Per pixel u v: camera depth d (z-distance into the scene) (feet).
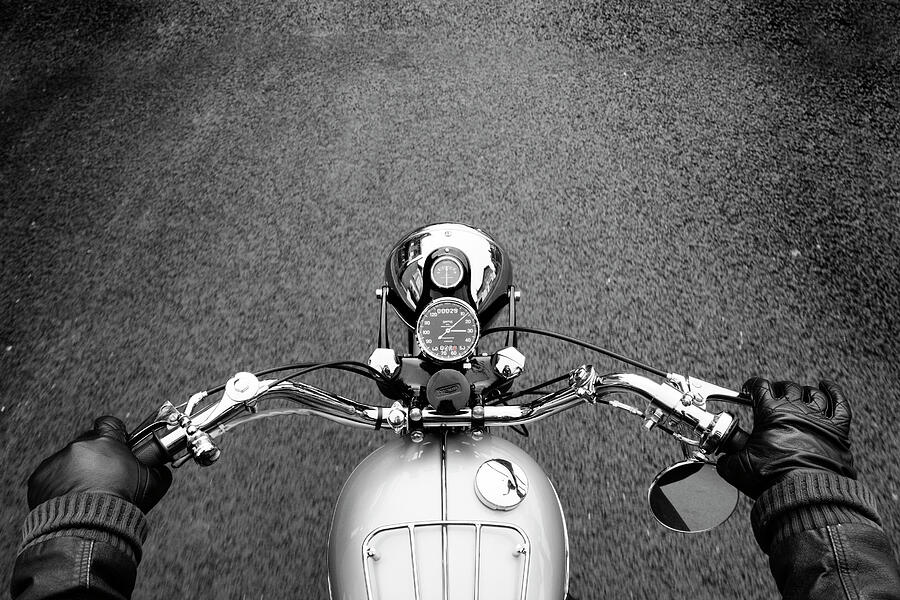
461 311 6.12
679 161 14.96
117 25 19.36
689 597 8.93
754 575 9.11
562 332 11.85
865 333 11.88
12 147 15.92
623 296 12.41
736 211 13.93
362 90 16.84
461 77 17.10
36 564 4.25
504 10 19.19
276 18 19.21
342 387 11.28
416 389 6.16
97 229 14.01
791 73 17.21
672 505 5.69
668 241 13.35
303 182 14.67
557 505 6.16
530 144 15.33
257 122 16.17
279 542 9.55
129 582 4.50
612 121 15.89
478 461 5.95
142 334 12.13
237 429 10.80
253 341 11.93
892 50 17.85
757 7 19.21
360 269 12.98
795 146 15.34
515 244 13.24
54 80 17.74
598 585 9.04
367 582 5.31
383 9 19.31
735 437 5.44
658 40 18.16
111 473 4.81
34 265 13.38
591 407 10.93
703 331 11.89
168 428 5.52
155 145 15.76
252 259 13.25
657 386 5.80
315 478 10.23
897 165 14.93
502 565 5.31
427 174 14.69
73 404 11.19
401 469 5.97
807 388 5.61
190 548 9.50
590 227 13.58
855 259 13.07
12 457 10.54
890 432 10.60
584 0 19.51
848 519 4.49
